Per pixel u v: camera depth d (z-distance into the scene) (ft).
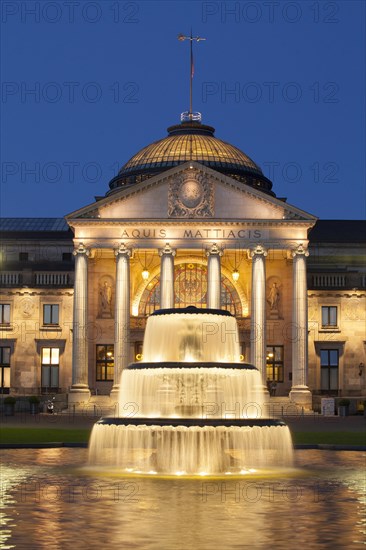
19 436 207.51
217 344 154.71
